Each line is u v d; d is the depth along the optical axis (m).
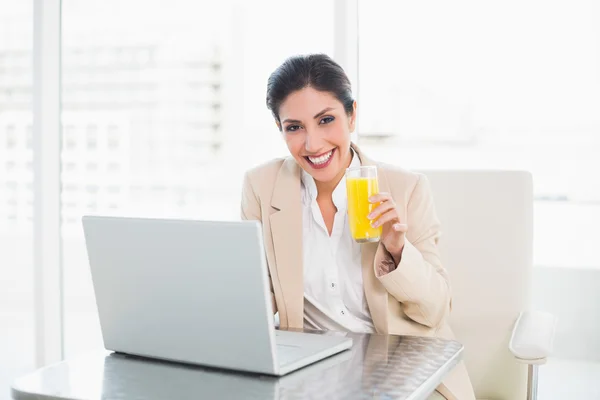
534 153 2.14
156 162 2.60
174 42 2.53
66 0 2.64
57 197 2.60
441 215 1.64
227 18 2.42
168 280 1.03
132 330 1.10
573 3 2.07
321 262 1.54
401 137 2.24
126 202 2.65
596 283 2.12
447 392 1.33
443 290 1.45
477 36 2.16
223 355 1.02
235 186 2.50
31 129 2.59
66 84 2.66
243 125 2.45
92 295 2.65
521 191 1.60
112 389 0.95
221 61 2.45
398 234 1.39
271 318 0.97
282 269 1.52
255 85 2.40
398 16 2.20
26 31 2.68
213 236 0.97
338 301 1.53
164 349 1.08
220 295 0.99
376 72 2.23
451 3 2.17
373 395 0.90
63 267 2.67
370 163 1.59
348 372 1.01
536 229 2.16
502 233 1.60
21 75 2.71
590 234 2.12
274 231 1.54
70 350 2.67
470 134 2.19
